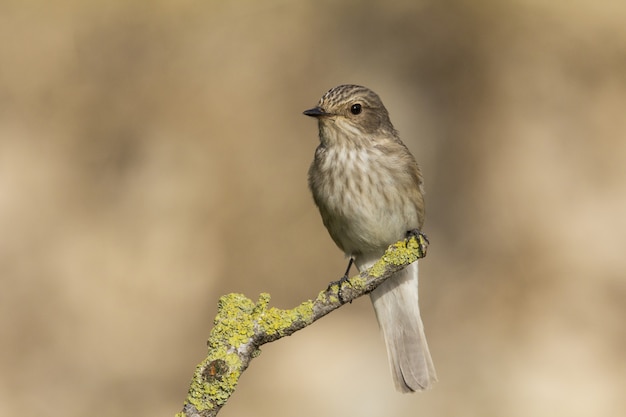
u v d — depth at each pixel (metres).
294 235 13.95
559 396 12.12
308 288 13.60
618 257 13.66
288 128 14.98
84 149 14.92
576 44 15.97
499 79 15.53
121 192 14.47
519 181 14.47
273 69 15.68
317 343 12.82
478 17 16.09
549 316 13.09
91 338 12.96
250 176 14.44
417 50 15.79
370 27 16.08
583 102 15.38
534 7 16.31
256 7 16.42
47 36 16.25
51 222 14.05
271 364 12.62
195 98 15.34
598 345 12.73
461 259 13.78
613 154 14.77
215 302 13.48
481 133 14.96
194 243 13.89
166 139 14.91
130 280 13.52
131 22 16.38
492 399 12.17
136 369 12.70
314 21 16.20
